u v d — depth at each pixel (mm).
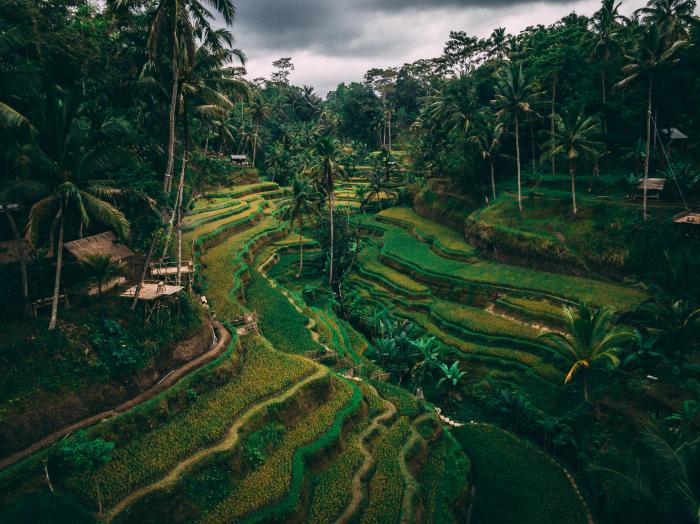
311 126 123250
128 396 22656
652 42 40031
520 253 49156
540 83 60438
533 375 34625
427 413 30500
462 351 38625
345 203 94062
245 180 95500
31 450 18031
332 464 23797
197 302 33562
